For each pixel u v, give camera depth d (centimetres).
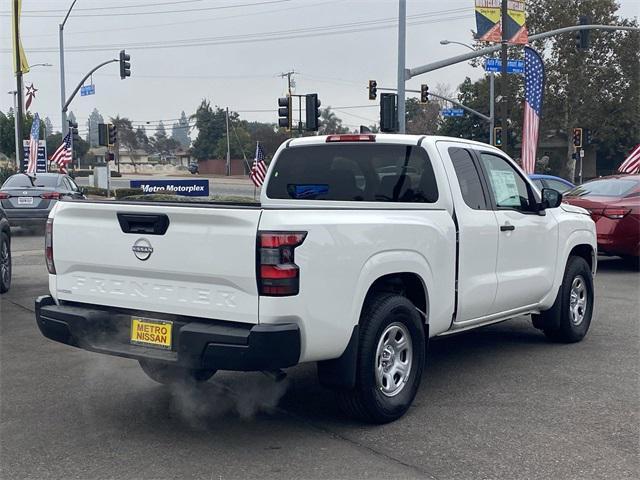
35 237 1914
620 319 916
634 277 1275
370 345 509
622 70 5038
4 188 1845
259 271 448
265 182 713
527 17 4994
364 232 500
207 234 465
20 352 742
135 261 499
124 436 511
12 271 1298
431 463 465
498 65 2644
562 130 5319
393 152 637
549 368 690
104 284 524
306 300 460
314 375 666
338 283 480
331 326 477
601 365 700
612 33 4916
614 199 1309
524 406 577
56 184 1911
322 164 679
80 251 530
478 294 630
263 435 513
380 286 547
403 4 2103
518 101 5047
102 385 632
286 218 455
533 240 712
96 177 4769
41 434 515
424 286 567
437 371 680
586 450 488
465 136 6450
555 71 5003
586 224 815
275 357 451
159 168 11238
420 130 7388
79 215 531
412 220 552
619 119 5134
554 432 520
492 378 656
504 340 809
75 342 529
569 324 777
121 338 523
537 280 718
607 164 6091
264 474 448
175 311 487
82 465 462
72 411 564
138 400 591
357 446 493
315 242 464
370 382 512
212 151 10262
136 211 495
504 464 464
